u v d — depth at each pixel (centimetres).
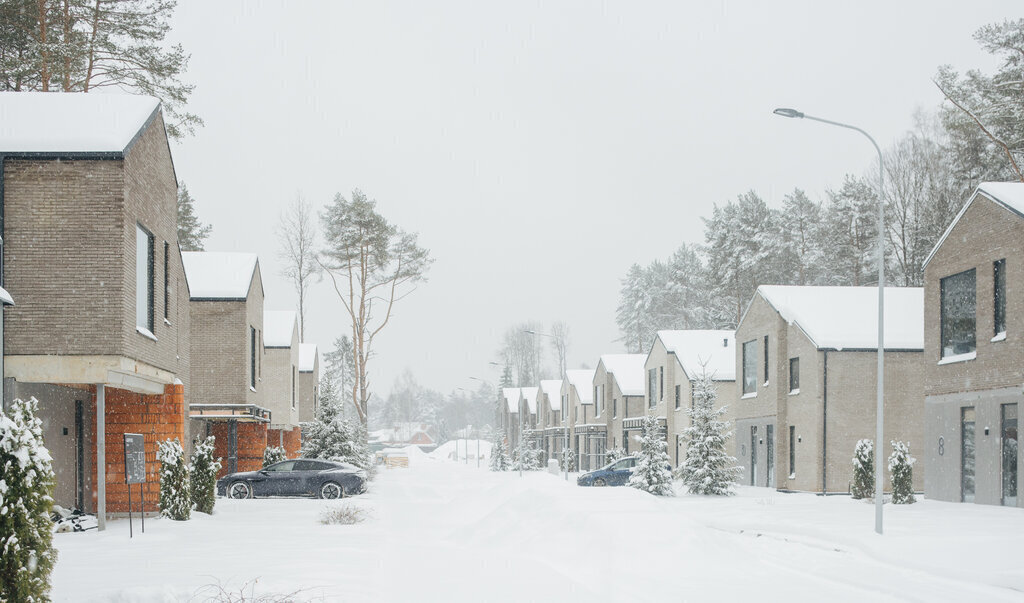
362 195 5356
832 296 3581
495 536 1501
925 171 5272
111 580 1099
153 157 2000
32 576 723
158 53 3177
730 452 4184
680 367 4588
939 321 2688
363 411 5328
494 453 6912
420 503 2645
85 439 2167
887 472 3180
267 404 4250
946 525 1858
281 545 1494
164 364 2114
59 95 2006
